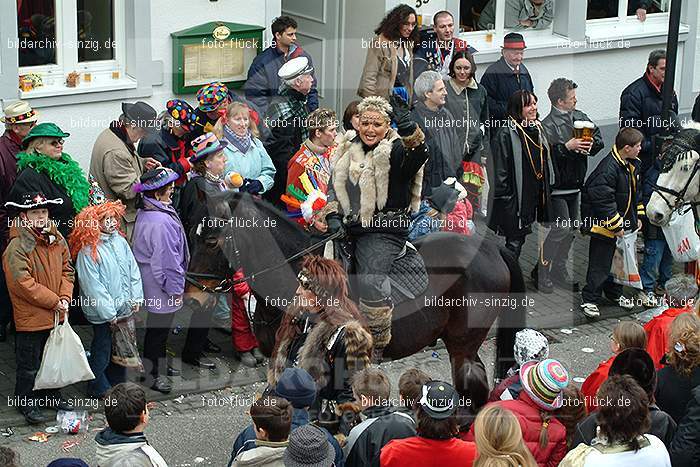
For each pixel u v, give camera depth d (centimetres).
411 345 1038
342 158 975
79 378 1073
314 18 1523
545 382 850
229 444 1059
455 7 1574
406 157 955
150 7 1356
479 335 1077
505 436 738
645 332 978
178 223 1074
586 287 1362
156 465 811
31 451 1035
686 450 843
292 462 768
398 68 1212
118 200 1124
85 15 1338
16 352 1074
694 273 1361
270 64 1191
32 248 1052
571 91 1341
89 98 1341
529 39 1664
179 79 1384
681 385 909
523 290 1087
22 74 1312
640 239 1522
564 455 859
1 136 1166
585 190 1348
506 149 1270
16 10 1277
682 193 1323
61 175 1105
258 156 1074
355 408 904
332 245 980
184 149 1158
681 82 1806
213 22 1401
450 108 1161
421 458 779
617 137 1341
